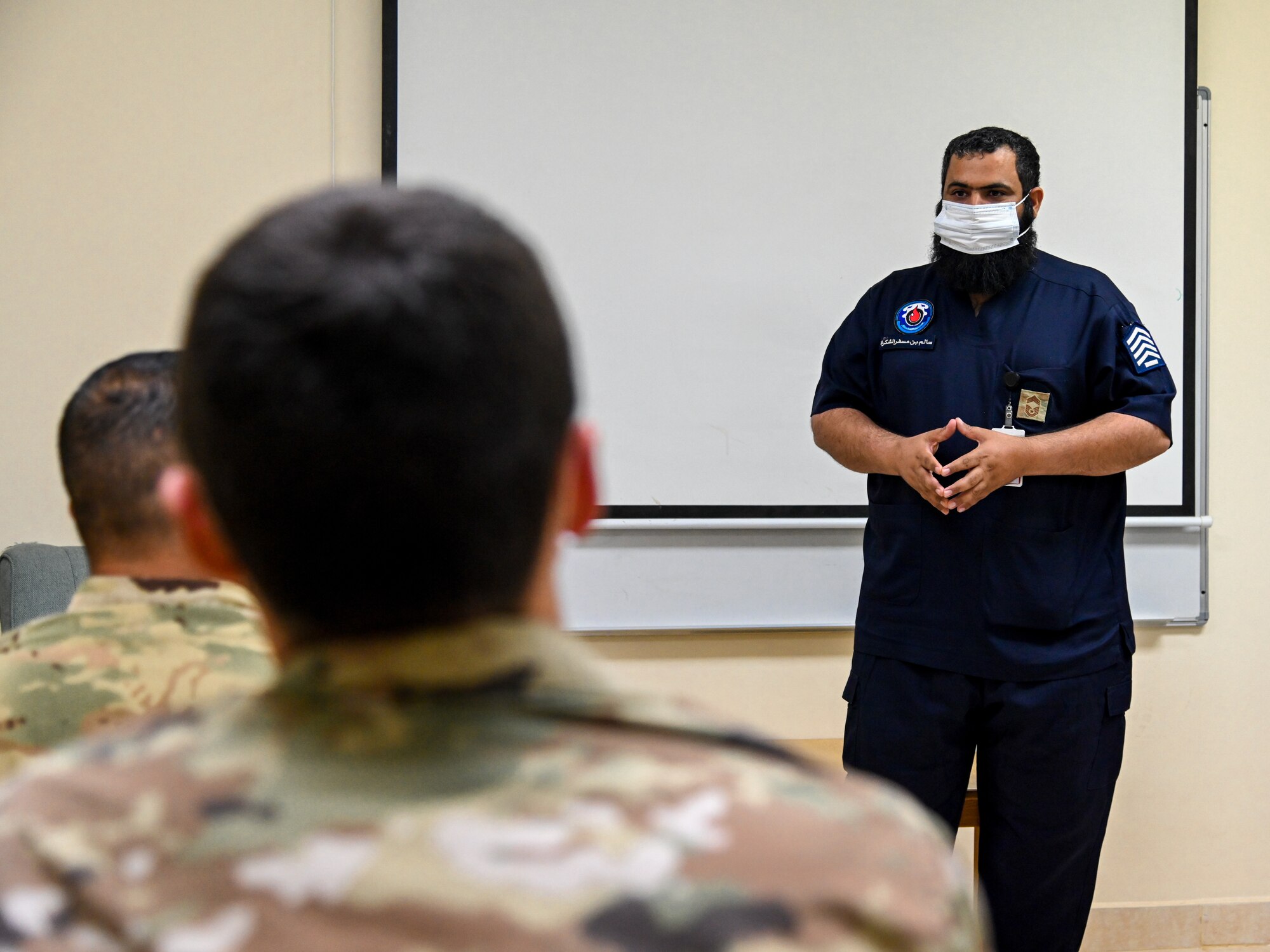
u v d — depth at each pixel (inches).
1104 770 73.2
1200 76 104.0
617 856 14.3
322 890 14.1
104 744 17.2
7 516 91.6
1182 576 102.3
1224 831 103.3
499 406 16.1
